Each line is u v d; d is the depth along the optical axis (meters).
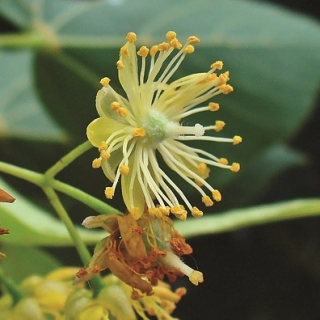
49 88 0.16
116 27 0.16
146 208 0.11
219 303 0.21
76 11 0.16
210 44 0.16
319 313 0.22
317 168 0.22
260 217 0.15
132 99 0.11
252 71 0.16
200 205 0.16
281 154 0.19
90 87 0.16
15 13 0.16
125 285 0.12
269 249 0.22
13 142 0.17
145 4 0.17
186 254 0.11
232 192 0.18
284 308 0.22
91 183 0.17
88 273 0.11
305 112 0.16
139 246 0.11
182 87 0.12
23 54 0.19
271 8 0.17
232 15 0.17
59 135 0.17
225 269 0.22
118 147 0.11
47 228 0.14
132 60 0.11
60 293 0.12
